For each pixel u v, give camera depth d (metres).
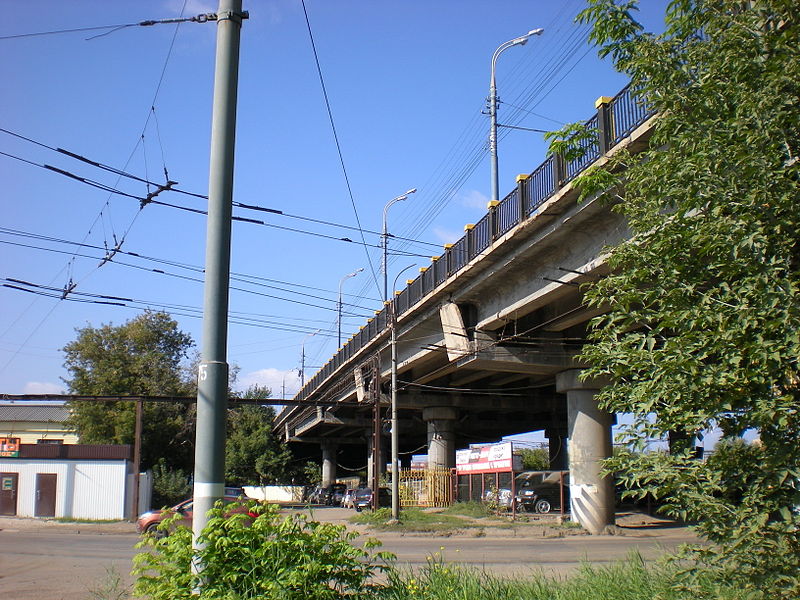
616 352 6.01
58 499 37.50
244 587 6.13
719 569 5.78
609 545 21.05
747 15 6.28
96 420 52.50
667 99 6.25
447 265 27.27
